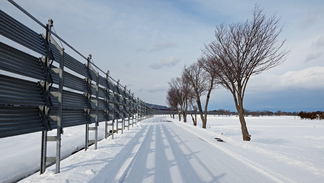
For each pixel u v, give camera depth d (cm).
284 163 567
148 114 5547
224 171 495
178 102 4331
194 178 439
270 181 423
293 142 1302
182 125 2373
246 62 1203
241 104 1184
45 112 432
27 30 385
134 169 504
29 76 367
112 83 1164
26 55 378
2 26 307
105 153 652
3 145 790
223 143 946
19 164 589
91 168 474
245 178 441
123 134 1277
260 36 1143
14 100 325
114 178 418
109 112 1062
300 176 446
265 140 1407
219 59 1271
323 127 2575
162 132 1498
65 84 513
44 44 430
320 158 610
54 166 485
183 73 2719
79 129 1487
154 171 488
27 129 359
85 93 704
